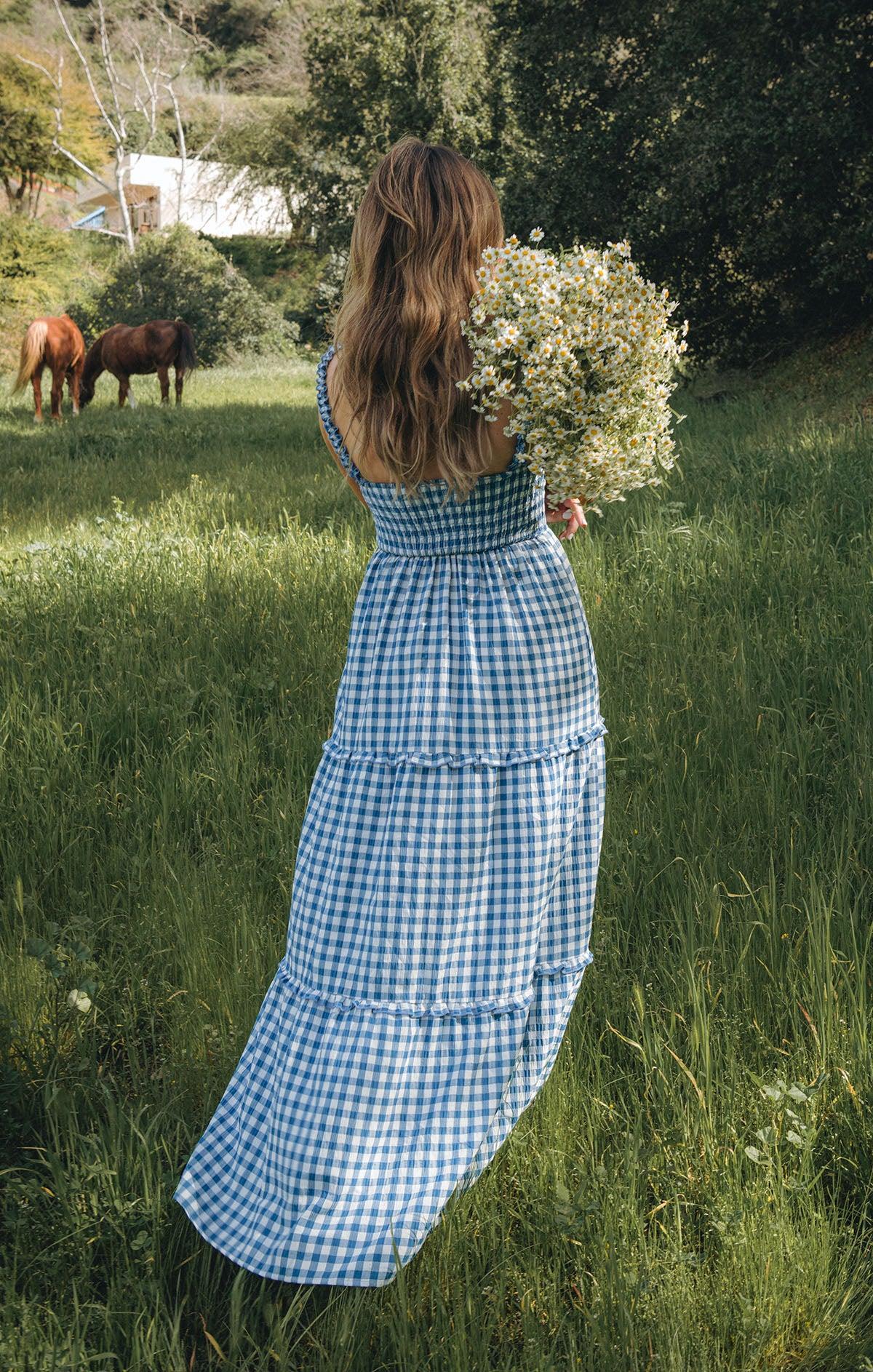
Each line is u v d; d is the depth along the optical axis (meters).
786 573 5.47
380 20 29.52
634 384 2.04
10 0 50.53
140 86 50.69
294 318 38.25
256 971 2.85
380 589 2.23
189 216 47.78
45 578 6.50
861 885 3.04
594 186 15.58
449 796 2.10
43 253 37.88
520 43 16.12
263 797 3.89
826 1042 2.43
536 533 2.24
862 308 14.94
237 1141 2.17
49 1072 2.58
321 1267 2.01
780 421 10.91
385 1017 2.08
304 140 37.91
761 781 3.56
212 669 4.98
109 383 25.84
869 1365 1.83
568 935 2.25
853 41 12.98
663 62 14.14
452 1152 2.06
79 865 3.49
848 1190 2.25
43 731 4.35
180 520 8.51
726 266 15.63
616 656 4.71
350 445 2.24
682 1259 2.01
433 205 2.03
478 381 1.98
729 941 2.82
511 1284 2.04
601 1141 2.34
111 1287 2.04
